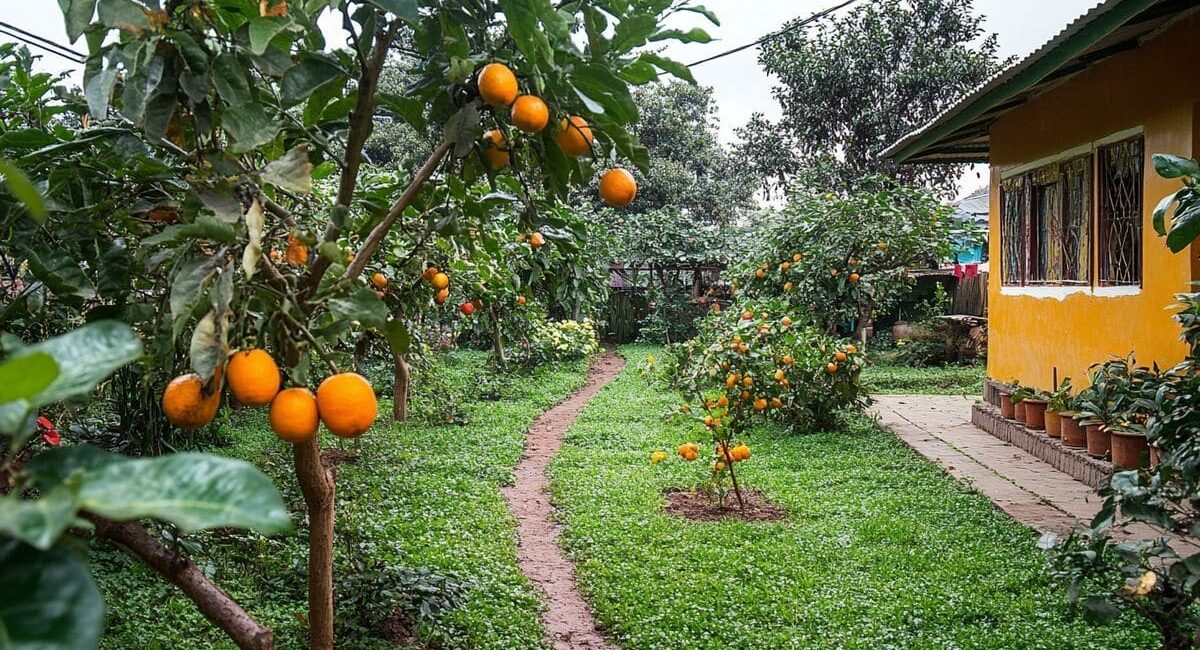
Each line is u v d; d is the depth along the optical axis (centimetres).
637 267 2092
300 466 241
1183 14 612
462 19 226
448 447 884
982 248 1934
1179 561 309
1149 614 335
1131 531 573
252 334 189
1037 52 616
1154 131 661
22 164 231
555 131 221
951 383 1427
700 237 2077
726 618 458
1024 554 541
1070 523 607
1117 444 649
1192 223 293
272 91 244
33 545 73
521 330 1025
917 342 1664
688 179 2570
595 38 212
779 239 1272
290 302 187
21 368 68
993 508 644
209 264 178
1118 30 626
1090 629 424
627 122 218
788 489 714
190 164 211
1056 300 841
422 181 220
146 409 570
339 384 167
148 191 246
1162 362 654
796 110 2136
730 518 646
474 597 479
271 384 166
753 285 1307
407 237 393
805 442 914
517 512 693
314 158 271
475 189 317
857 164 2109
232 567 482
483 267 442
